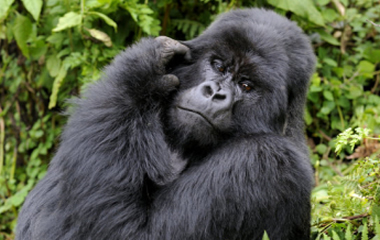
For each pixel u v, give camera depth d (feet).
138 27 40.04
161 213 22.72
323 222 28.25
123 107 23.99
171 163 24.77
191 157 24.97
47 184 26.48
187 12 42.09
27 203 27.32
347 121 43.42
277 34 25.20
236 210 22.89
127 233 22.52
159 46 26.04
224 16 27.43
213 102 23.89
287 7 39.45
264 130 24.80
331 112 43.29
